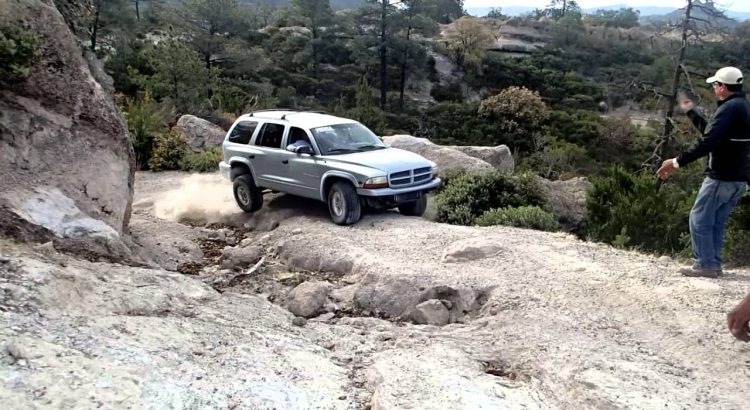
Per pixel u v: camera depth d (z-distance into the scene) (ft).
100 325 15.83
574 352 17.92
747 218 34.04
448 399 14.60
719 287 22.70
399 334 20.51
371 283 25.07
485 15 364.79
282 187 37.73
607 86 190.39
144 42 155.94
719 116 21.24
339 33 217.97
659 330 19.66
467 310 23.38
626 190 42.91
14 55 23.36
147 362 14.47
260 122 39.78
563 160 122.42
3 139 23.54
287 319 21.21
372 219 35.99
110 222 25.43
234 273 28.22
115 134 27.63
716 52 140.05
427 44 223.10
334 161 35.24
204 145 72.43
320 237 31.60
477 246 28.45
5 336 13.82
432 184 36.73
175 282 21.12
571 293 23.17
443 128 167.22
